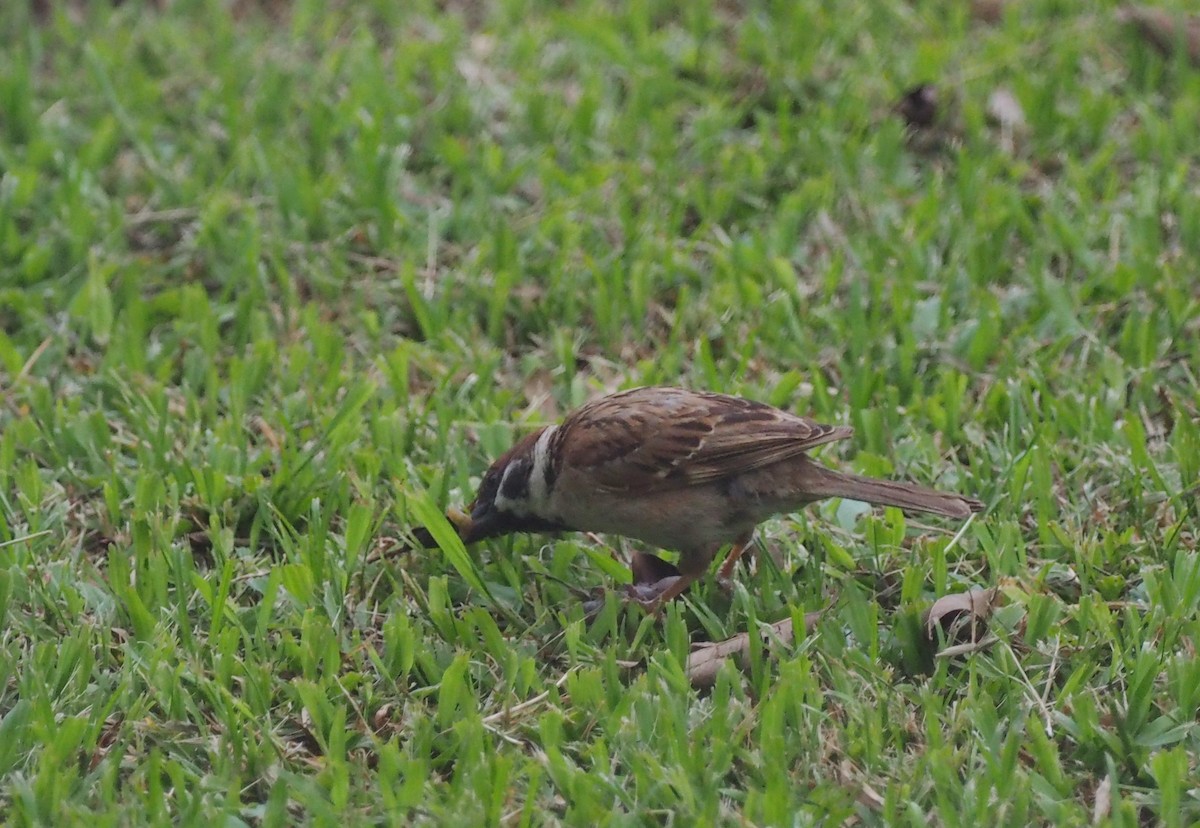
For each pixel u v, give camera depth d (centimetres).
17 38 1583
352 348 1175
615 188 1323
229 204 1291
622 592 916
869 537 950
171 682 817
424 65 1536
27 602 902
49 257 1248
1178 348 1130
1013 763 749
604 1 1658
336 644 843
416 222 1308
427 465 1019
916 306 1173
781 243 1262
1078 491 993
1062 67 1471
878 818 743
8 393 1115
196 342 1172
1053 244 1237
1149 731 794
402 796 743
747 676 848
